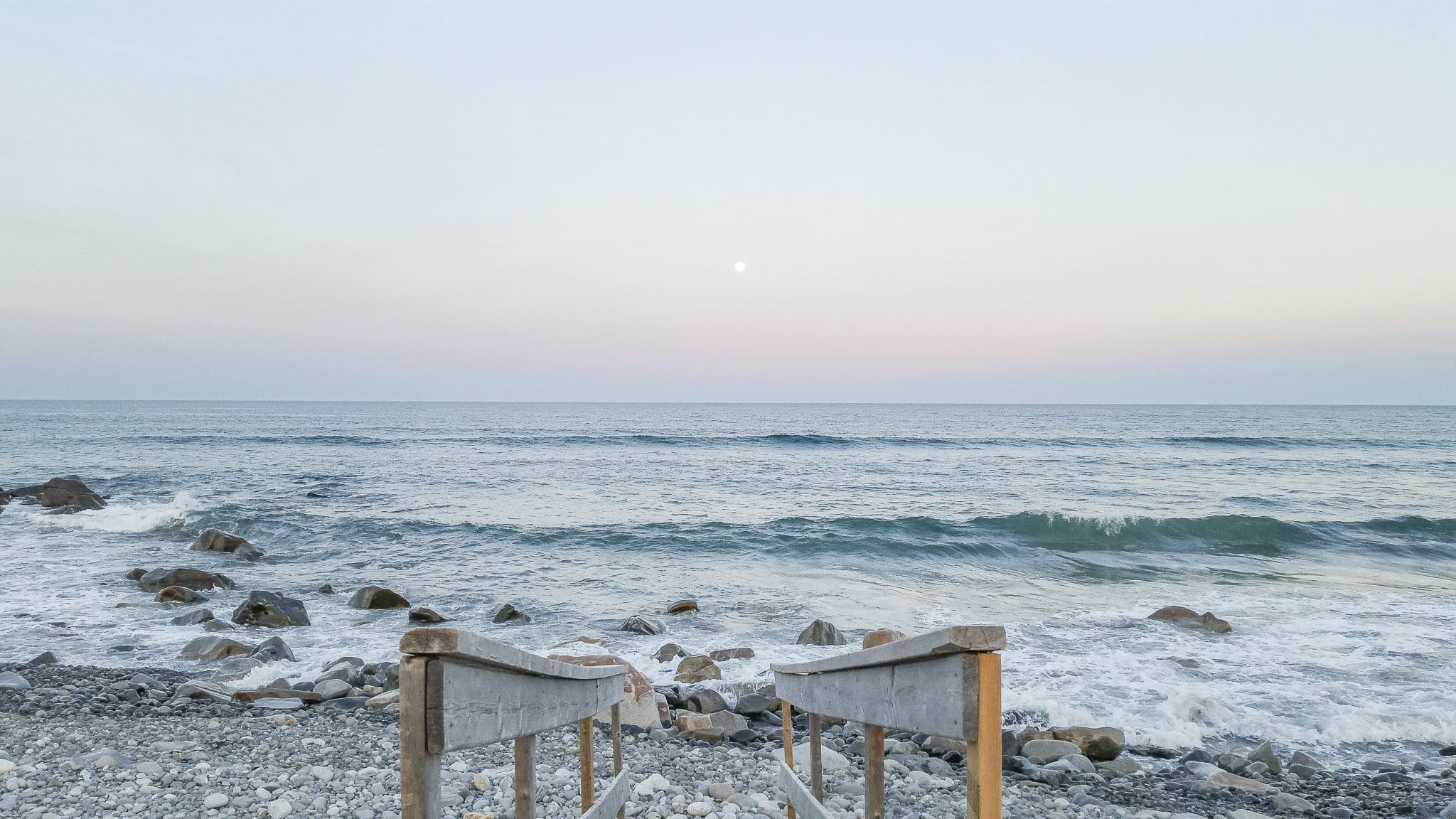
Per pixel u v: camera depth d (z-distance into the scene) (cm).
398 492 3362
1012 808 737
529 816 276
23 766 689
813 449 6181
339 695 1062
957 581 1912
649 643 1364
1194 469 4750
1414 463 5203
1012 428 9712
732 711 1052
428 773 183
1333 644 1356
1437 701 1103
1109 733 945
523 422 10938
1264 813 773
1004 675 1188
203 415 12050
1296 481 4166
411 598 1686
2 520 2569
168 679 1138
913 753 914
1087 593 1781
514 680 238
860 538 2356
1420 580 1941
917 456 5494
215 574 1736
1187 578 1958
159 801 618
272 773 700
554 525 2564
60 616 1491
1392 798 819
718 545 2306
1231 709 1069
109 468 4178
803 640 1377
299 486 3519
